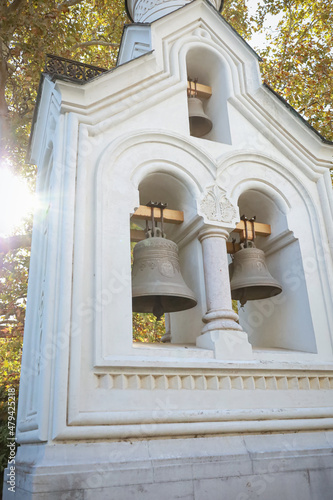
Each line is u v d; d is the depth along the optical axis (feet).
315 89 45.52
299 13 47.47
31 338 15.97
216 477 12.17
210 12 20.72
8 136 36.99
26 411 14.65
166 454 12.17
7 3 32.37
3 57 33.65
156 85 17.87
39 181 18.78
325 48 45.75
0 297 51.42
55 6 35.70
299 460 13.42
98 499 10.80
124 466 11.43
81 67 17.78
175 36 19.60
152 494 11.32
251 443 13.43
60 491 10.57
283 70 46.34
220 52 20.33
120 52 21.77
